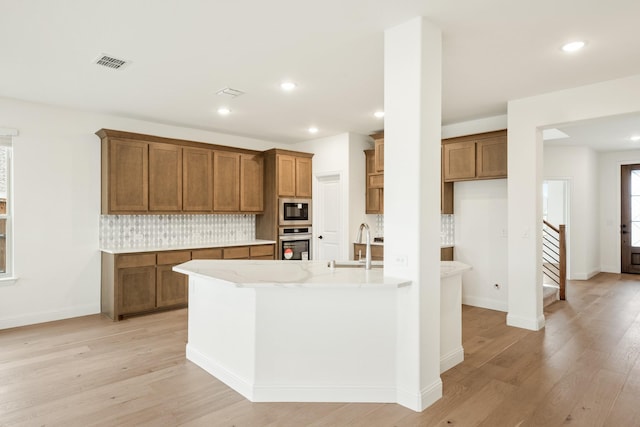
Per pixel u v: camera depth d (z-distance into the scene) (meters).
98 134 4.77
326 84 3.80
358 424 2.32
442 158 5.22
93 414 2.43
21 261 4.33
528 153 4.19
